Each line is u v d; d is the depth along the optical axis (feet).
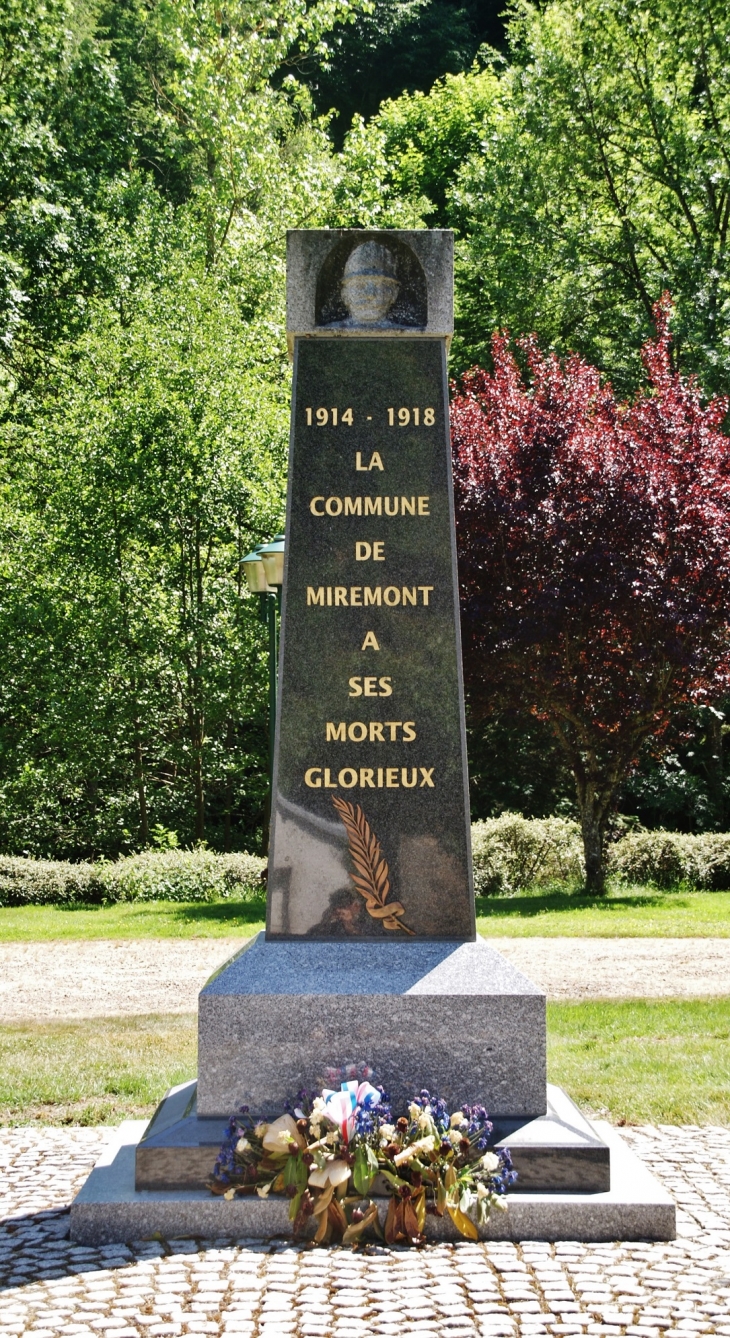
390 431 17.74
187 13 91.35
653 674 55.62
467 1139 14.89
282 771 17.24
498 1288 12.89
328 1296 12.64
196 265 79.05
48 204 85.05
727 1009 27.68
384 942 16.84
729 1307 12.38
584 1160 14.96
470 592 54.29
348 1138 14.57
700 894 54.54
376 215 93.97
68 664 64.75
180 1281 13.07
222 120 90.99
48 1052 24.64
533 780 77.82
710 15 80.59
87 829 70.03
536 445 54.60
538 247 83.66
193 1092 16.84
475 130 109.50
